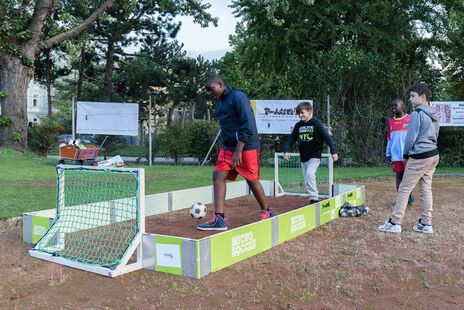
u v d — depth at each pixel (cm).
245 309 257
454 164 1548
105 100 3100
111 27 2762
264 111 1370
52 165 1408
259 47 2095
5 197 684
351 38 2025
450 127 1533
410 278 314
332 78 1512
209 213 588
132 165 1595
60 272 335
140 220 349
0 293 288
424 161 455
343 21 2045
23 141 1775
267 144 1553
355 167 1509
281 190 788
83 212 448
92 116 1470
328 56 1560
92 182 679
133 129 1495
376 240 435
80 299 277
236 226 475
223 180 452
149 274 329
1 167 1298
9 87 1734
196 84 3359
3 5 1736
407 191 466
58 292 290
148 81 3269
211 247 327
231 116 432
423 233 463
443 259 363
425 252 387
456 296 279
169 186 864
